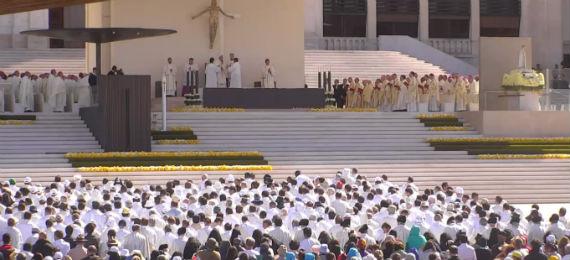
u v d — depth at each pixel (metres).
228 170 124.50
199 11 167.00
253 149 136.12
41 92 144.50
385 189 105.00
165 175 122.31
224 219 84.94
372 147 138.38
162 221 81.81
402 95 156.75
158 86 159.75
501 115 145.62
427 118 146.88
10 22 196.00
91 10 170.88
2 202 92.12
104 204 87.94
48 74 144.38
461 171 130.25
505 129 145.62
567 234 83.12
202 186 106.38
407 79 157.38
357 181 110.75
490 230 83.88
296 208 89.12
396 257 65.19
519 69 150.25
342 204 93.38
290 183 106.69
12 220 79.56
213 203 92.12
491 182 128.25
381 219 87.06
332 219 85.94
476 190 126.94
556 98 150.00
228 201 89.00
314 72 188.88
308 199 96.06
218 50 167.88
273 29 170.12
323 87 164.12
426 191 103.25
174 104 156.38
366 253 71.06
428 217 88.25
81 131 135.88
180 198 94.69
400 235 82.69
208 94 148.38
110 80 131.00
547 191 127.69
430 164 130.88
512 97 150.00
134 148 131.50
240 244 72.75
